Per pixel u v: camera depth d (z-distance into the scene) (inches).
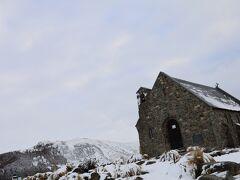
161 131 1396.4
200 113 1253.7
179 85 1347.2
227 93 1759.4
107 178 637.9
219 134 1197.7
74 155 3683.6
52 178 892.0
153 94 1454.2
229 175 452.8
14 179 1616.6
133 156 1071.0
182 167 564.7
